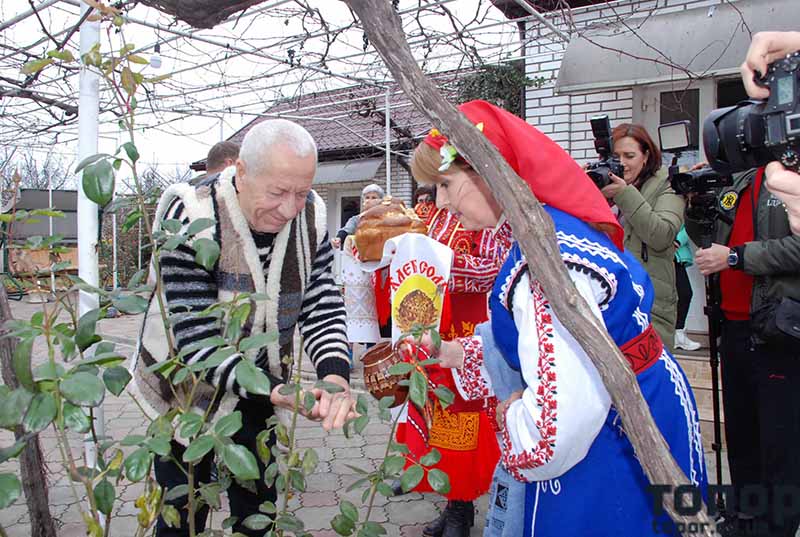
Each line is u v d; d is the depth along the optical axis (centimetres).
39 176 1623
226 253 168
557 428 119
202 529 184
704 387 409
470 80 596
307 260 188
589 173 251
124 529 280
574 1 514
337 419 143
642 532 127
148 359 178
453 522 260
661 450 74
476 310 255
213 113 780
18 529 279
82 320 108
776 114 114
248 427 186
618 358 75
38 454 175
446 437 239
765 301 222
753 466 237
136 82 116
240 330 114
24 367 95
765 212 225
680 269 463
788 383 211
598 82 444
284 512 133
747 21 399
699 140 500
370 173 1018
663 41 422
